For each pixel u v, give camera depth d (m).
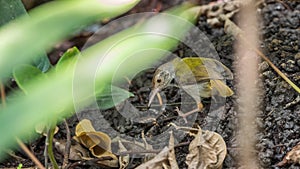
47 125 0.59
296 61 0.82
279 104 0.75
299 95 0.76
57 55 0.89
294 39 0.86
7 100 0.66
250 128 0.32
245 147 0.32
